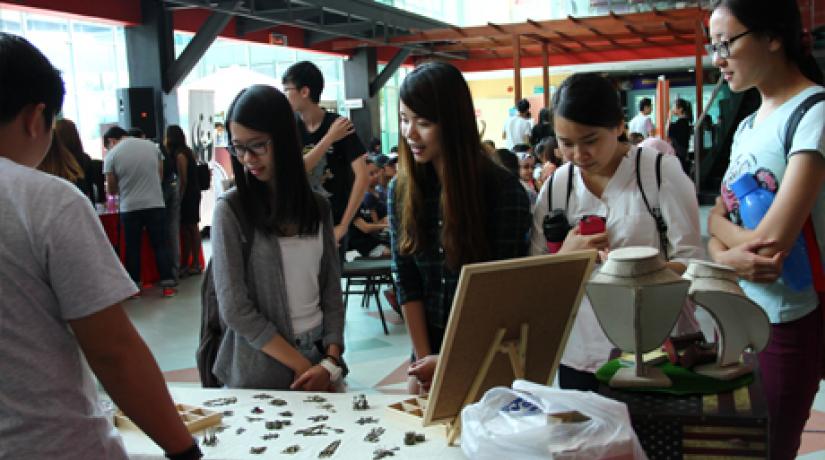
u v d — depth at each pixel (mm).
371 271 5090
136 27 9273
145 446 1703
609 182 1939
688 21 12891
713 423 1217
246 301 2105
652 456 1258
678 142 12398
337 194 3482
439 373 1483
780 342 1704
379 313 5641
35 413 1116
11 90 1128
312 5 10430
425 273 1991
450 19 17922
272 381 2146
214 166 9898
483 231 1853
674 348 1440
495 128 22656
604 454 1178
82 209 1155
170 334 5430
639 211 1904
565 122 1744
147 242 7289
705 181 13188
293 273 2174
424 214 1946
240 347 2152
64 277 1119
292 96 3338
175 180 7367
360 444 1648
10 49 1135
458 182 1810
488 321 1475
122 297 1162
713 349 1419
